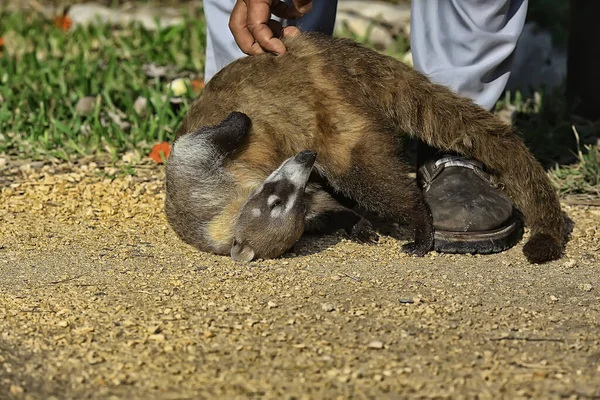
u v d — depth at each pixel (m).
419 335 5.82
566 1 14.85
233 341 5.71
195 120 7.90
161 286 6.73
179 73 12.65
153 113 11.09
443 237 7.59
